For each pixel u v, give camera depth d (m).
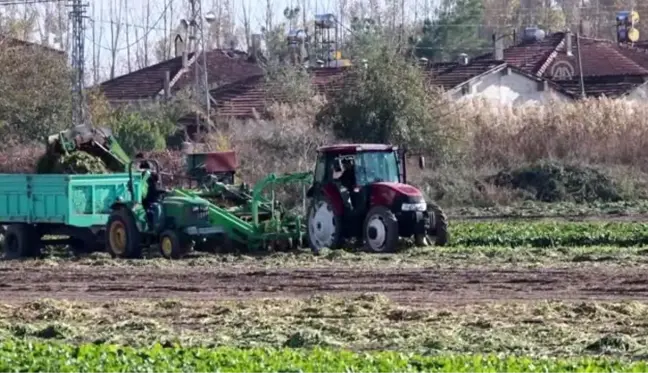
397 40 187.88
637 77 190.88
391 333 50.59
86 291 67.56
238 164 122.31
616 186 124.38
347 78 136.25
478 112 138.75
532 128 135.12
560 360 40.50
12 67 154.75
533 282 65.25
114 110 167.38
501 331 50.59
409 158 131.62
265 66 197.75
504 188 125.00
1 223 91.31
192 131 166.12
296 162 127.31
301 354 41.28
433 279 67.44
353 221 83.06
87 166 90.88
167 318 56.94
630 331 50.00
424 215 82.94
